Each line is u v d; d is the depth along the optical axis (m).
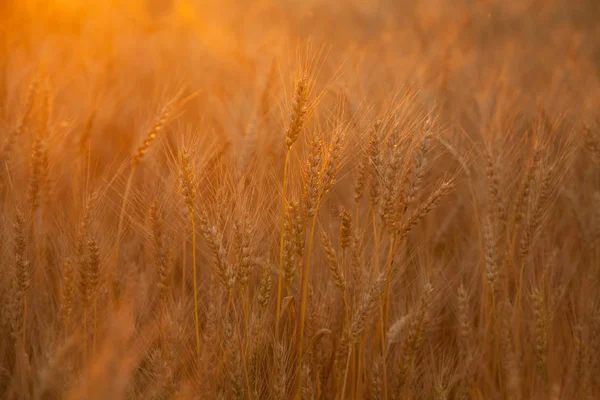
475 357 1.82
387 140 1.72
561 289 1.90
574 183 2.12
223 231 1.73
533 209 1.82
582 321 1.85
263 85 2.14
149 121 1.98
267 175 1.90
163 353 1.73
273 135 2.04
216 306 1.76
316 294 1.81
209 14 4.71
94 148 2.14
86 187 1.86
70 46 3.22
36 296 1.82
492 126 2.01
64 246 1.82
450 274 2.01
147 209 1.84
